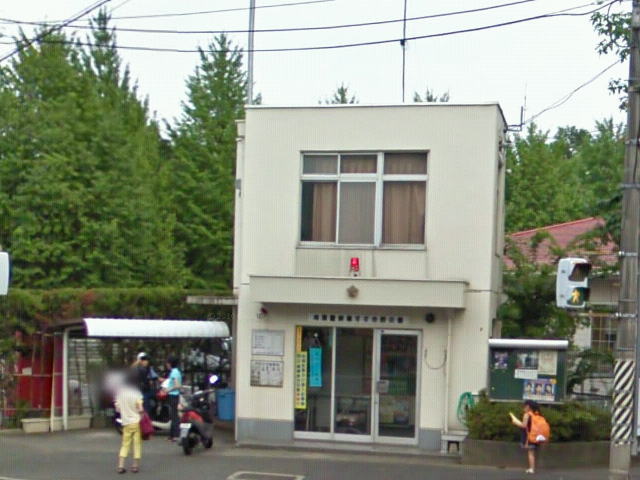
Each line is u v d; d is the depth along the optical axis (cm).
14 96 3288
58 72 3597
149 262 3350
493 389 1848
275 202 2000
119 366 2211
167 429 2086
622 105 1933
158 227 3650
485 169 1905
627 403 1326
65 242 3098
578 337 2558
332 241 1978
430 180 1925
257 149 2012
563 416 1775
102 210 3203
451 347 1905
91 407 2203
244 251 2009
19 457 1773
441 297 1859
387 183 1956
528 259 2345
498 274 2089
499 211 2066
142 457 1791
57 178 3100
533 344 1833
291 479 1587
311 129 1989
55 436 2062
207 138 4306
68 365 2177
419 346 1931
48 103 3338
